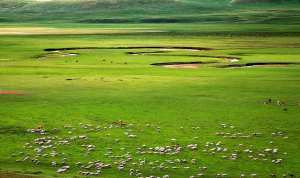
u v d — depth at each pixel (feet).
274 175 156.15
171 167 164.35
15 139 203.21
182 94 317.01
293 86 349.61
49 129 221.46
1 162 167.53
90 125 228.63
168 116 250.78
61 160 171.83
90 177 144.15
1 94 310.24
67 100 292.40
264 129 221.87
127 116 250.78
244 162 171.83
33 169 155.43
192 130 221.25
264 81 377.30
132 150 188.14
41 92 321.93
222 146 193.77
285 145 194.59
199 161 172.96
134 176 150.30
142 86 353.92
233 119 242.78
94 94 315.17
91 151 186.19
